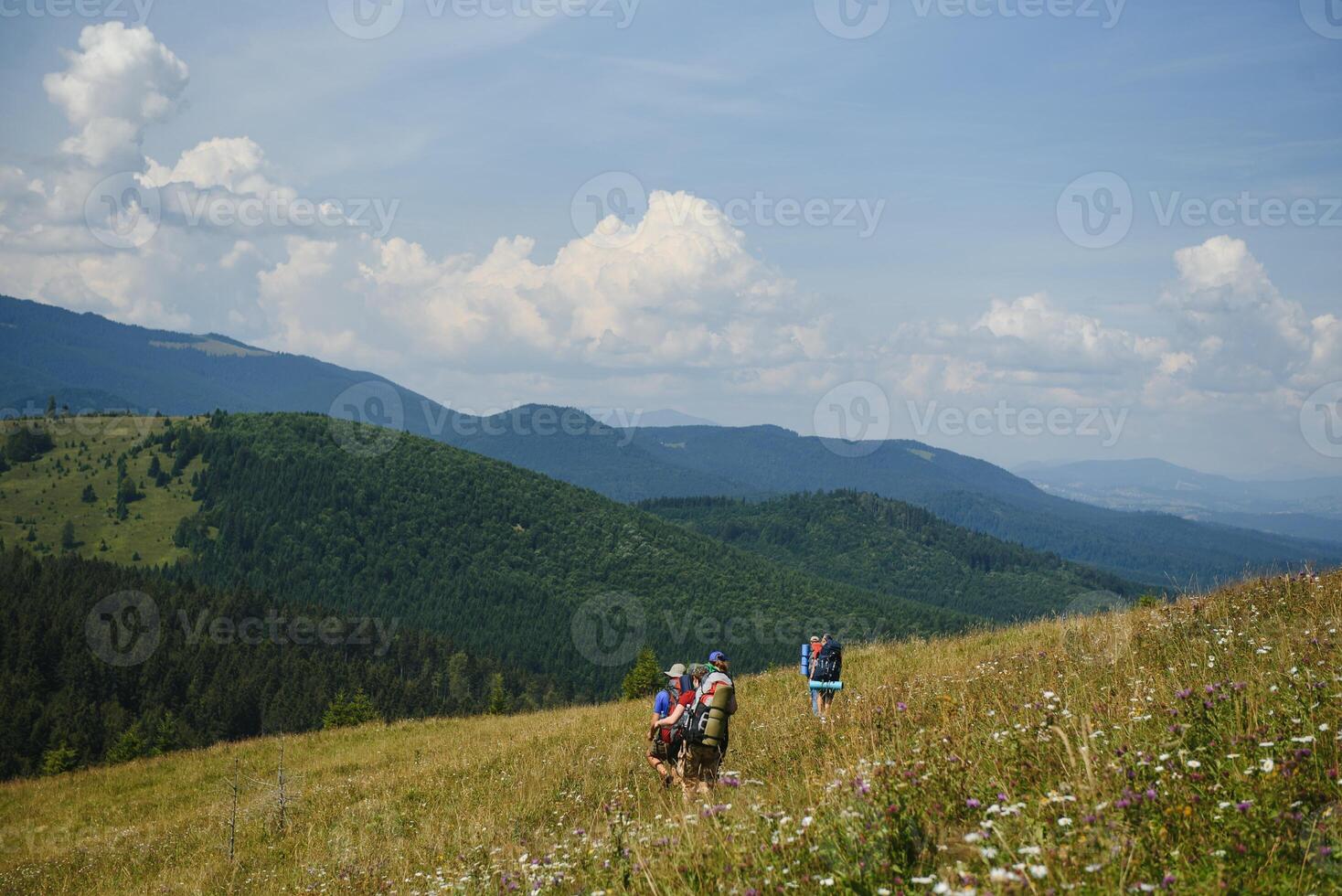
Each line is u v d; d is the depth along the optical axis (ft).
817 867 12.60
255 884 34.68
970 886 9.63
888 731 23.80
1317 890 9.33
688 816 17.16
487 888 19.71
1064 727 16.83
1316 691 15.53
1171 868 10.02
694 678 26.30
